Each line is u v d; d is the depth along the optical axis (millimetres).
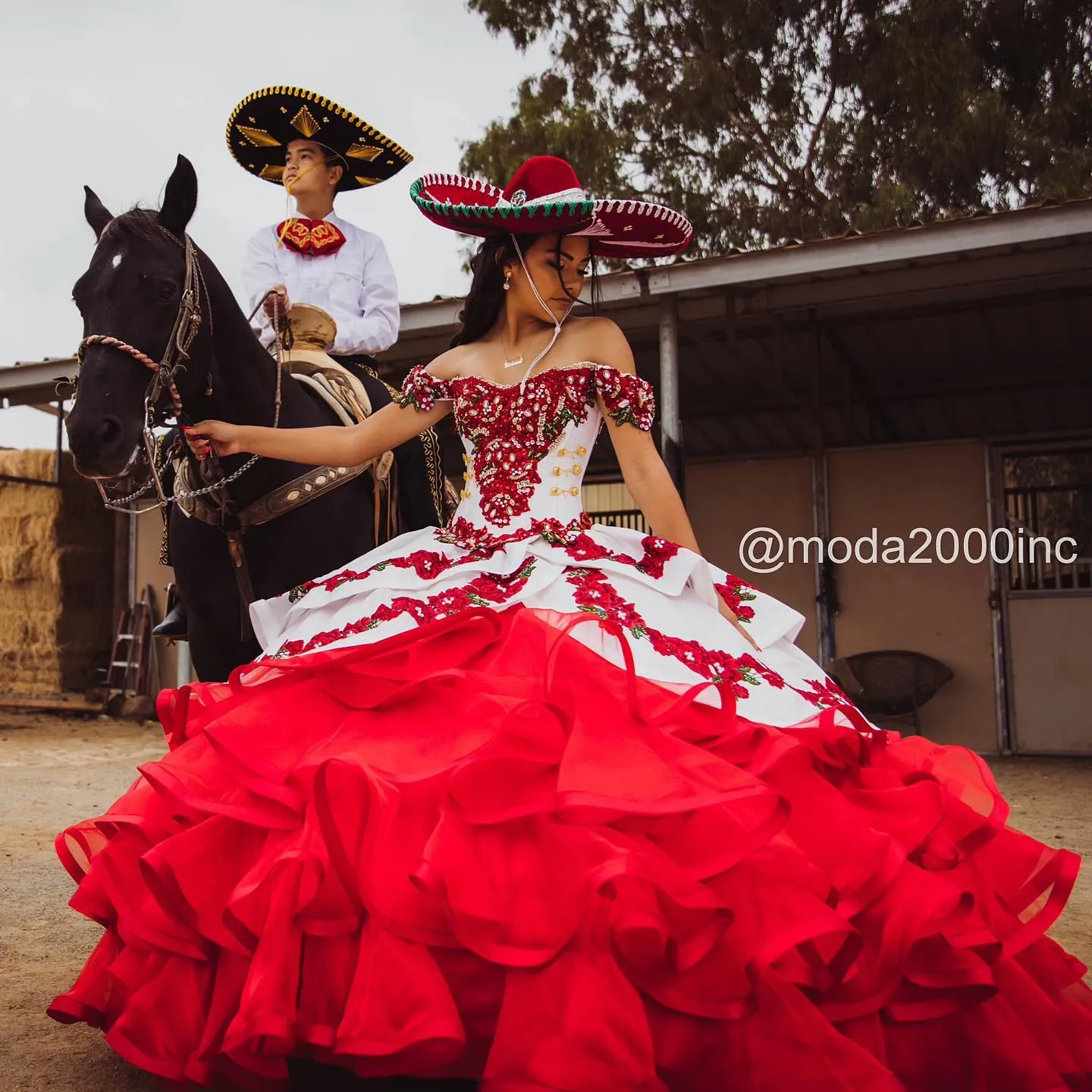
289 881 1662
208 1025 1745
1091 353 8930
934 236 6277
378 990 1589
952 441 8875
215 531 3115
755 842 1603
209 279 2961
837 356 9008
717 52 16234
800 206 16422
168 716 2150
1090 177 14109
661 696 1797
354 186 4238
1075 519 8539
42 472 11633
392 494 3412
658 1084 1505
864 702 8508
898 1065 1738
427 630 1900
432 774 1684
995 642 8641
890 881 1700
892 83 15289
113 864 1938
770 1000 1575
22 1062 2195
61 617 11508
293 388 3256
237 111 3973
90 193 3115
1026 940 1864
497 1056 1533
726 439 11273
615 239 2264
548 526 2100
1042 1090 1692
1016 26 14977
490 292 2285
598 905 1546
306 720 1917
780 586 9266
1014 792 6605
